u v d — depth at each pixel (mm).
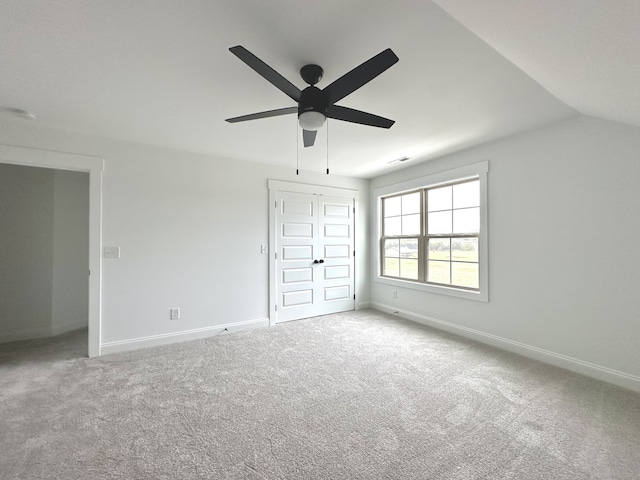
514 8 1144
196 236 3551
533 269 2850
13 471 1435
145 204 3260
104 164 3055
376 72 1463
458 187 3695
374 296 4996
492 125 2732
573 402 2061
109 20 1402
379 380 2395
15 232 3533
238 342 3334
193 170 3545
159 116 2543
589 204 2479
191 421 1847
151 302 3275
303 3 1307
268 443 1646
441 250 3895
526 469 1451
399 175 4445
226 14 1370
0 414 1913
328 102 1693
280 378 2436
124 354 2994
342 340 3379
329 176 4656
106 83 1999
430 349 3082
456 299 3607
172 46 1610
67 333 3756
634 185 2248
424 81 1972
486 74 1893
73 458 1526
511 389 2244
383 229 4926
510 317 3033
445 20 1411
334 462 1501
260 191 4012
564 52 1398
